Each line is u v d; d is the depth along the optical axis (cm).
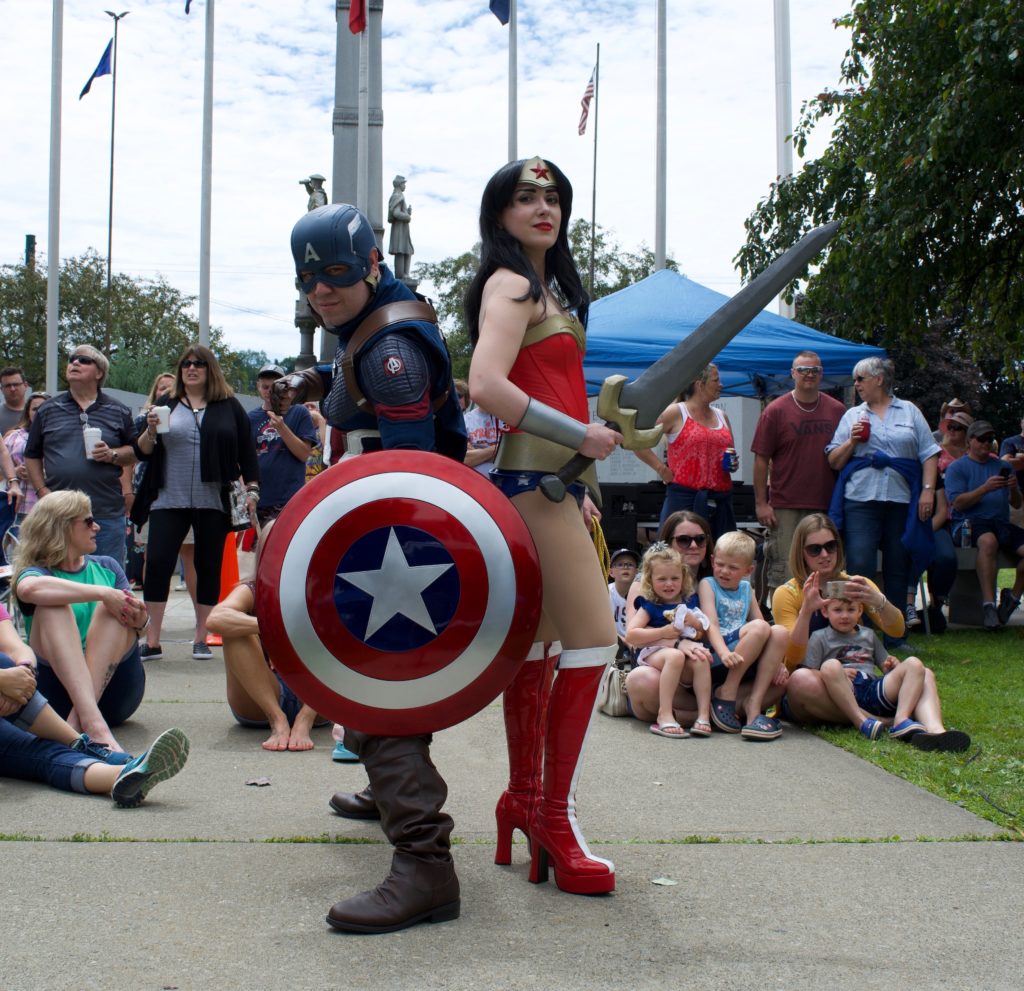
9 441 825
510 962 220
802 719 475
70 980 209
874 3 947
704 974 214
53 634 397
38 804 340
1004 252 1001
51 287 1836
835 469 682
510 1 1730
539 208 265
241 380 5303
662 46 1497
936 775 383
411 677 236
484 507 241
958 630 801
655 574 482
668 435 668
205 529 647
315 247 247
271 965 217
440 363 257
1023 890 264
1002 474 805
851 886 266
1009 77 836
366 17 1589
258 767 395
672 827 321
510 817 281
